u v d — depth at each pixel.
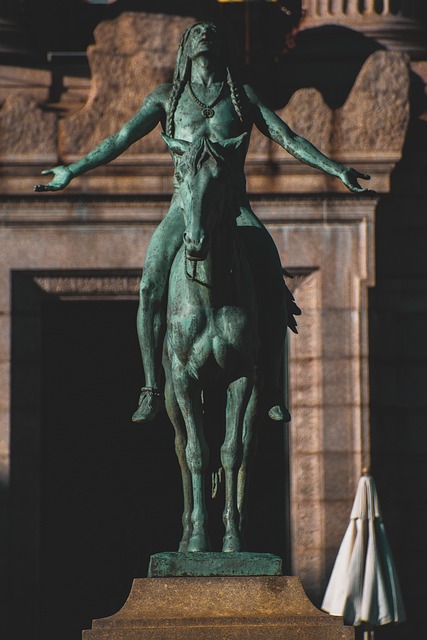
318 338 65.44
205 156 38.47
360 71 66.75
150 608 38.66
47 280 66.38
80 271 66.00
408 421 66.94
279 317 41.44
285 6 73.50
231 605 38.69
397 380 67.19
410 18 69.88
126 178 65.38
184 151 39.22
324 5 69.88
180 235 41.22
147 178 65.38
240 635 38.00
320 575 64.69
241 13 77.81
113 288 66.44
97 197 65.69
